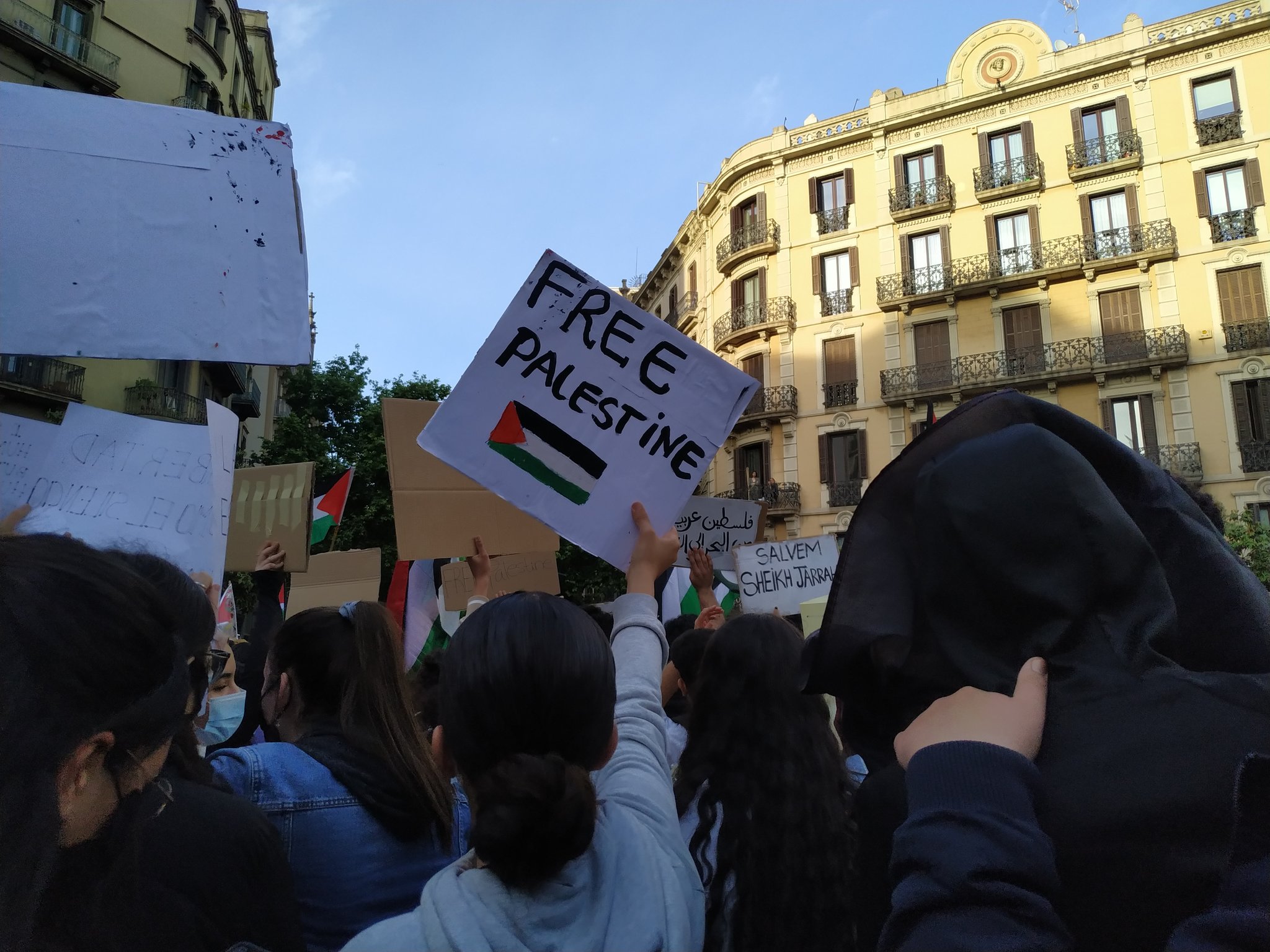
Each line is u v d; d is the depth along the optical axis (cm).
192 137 242
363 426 2527
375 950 98
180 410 2161
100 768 87
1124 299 2108
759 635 168
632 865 109
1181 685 72
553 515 226
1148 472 88
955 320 2269
